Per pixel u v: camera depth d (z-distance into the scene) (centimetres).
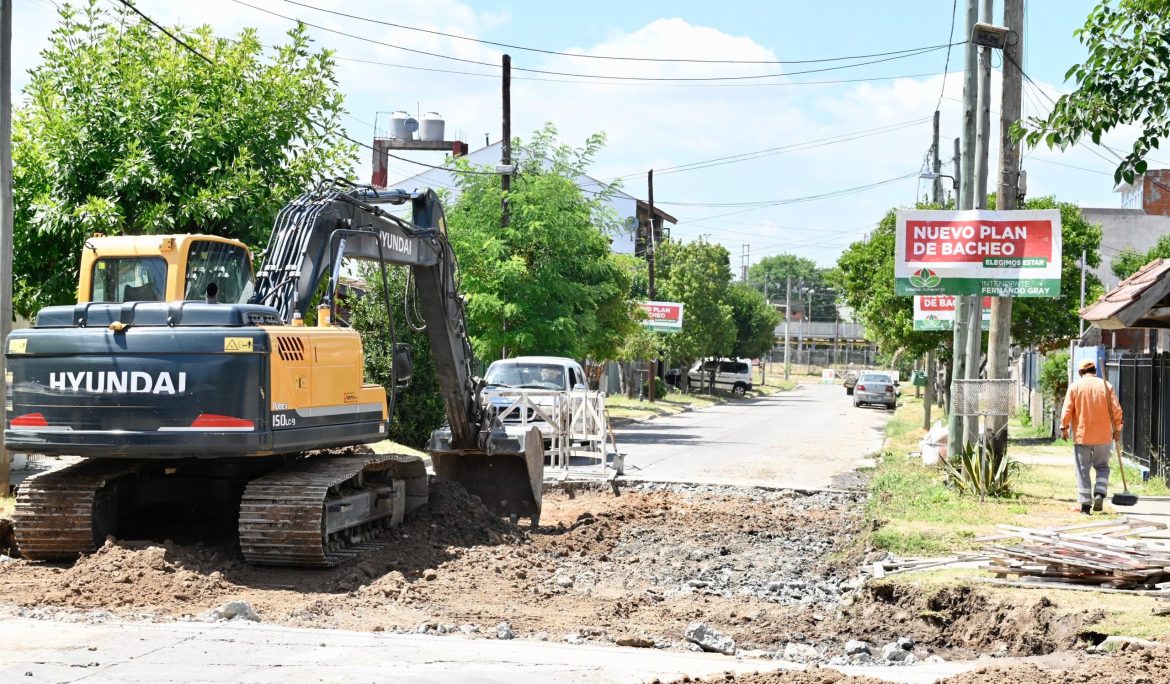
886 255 3619
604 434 2016
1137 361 2177
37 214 1714
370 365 2339
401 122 5281
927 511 1512
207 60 1881
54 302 1772
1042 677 689
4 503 1400
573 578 1194
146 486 1227
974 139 1955
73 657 703
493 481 1577
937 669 784
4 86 1473
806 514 1670
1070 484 1830
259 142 1870
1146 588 995
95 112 1788
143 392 1033
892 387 5259
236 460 1205
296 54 1955
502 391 1984
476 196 3094
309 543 1066
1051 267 1709
